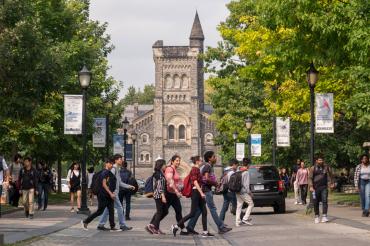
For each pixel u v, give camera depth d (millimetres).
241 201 33719
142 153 193000
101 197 30000
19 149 59906
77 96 42844
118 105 79125
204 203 28219
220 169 187375
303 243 23172
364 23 30141
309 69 38000
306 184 52906
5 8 36781
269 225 33156
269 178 43844
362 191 36375
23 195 36562
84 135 42906
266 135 79250
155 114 191125
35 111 40625
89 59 61719
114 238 26484
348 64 34938
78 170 46219
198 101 191625
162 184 28828
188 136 190625
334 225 31625
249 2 38562
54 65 39219
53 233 28109
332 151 72062
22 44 37219
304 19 32938
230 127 81688
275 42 41125
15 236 25625
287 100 51188
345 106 44250
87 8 74062
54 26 56594
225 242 25281
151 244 24047
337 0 32938
